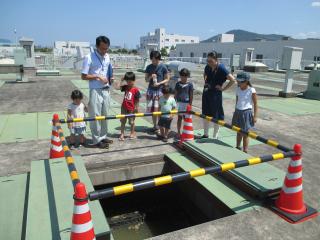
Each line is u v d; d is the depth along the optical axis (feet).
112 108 28.91
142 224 15.49
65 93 36.63
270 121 24.93
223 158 14.34
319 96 35.01
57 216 9.82
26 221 9.75
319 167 15.57
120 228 15.12
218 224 10.32
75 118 15.81
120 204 17.10
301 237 9.70
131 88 18.19
